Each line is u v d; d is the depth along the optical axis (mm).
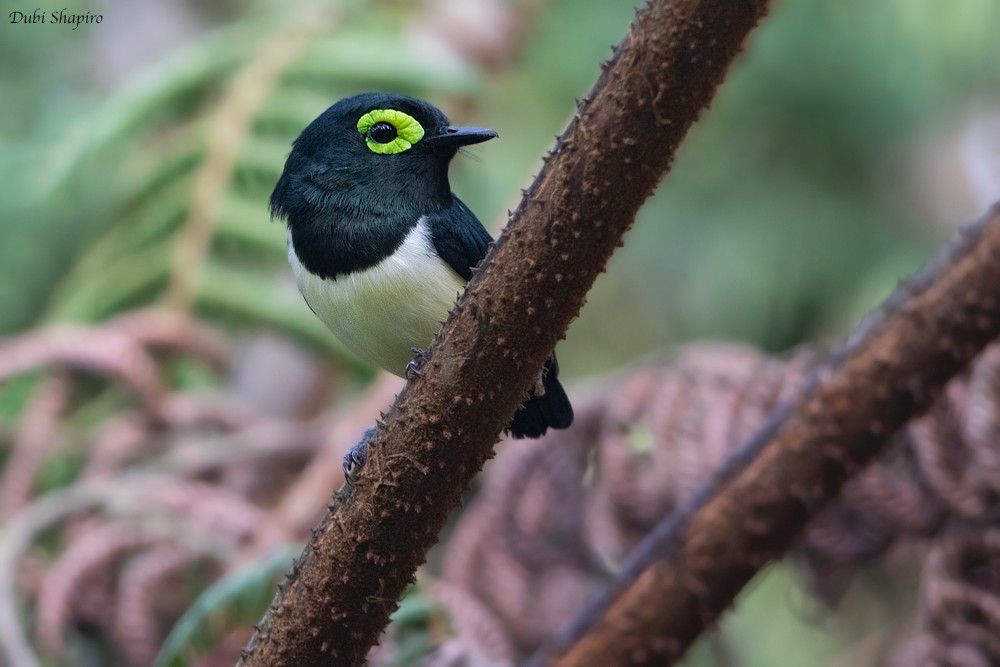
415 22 14453
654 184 4895
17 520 9562
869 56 17375
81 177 14711
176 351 11672
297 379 13320
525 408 7859
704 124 17609
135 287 12469
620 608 7395
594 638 7387
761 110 17578
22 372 10555
